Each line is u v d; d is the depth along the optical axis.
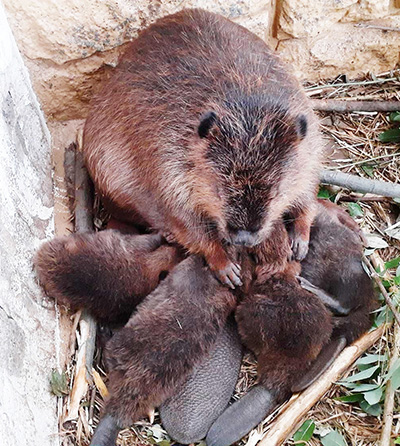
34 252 0.81
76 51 0.92
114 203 0.91
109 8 0.90
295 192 0.82
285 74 0.84
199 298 0.80
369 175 0.99
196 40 0.85
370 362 0.81
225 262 0.83
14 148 0.80
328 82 1.07
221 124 0.74
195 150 0.78
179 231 0.85
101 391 0.80
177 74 0.83
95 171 0.90
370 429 0.79
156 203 0.87
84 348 0.81
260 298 0.80
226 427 0.76
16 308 0.71
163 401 0.77
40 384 0.73
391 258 0.92
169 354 0.76
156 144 0.83
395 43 1.06
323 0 0.99
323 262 0.85
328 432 0.78
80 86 0.96
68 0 0.88
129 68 0.87
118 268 0.81
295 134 0.75
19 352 0.69
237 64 0.82
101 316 0.83
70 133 1.00
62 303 0.83
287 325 0.78
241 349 0.82
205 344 0.78
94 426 0.78
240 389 0.82
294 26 1.00
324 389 0.78
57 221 0.92
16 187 0.78
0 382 0.61
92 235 0.84
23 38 0.89
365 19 1.03
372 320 0.83
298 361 0.78
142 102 0.84
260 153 0.73
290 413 0.77
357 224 0.92
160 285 0.80
